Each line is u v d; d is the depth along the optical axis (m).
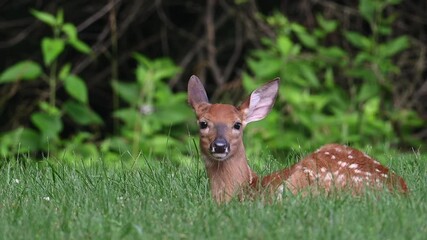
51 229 7.62
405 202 8.10
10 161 10.87
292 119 16.47
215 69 17.34
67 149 14.98
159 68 16.38
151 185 9.48
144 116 16.00
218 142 8.84
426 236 7.23
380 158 12.70
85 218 7.88
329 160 8.91
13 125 17.59
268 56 16.64
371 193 8.34
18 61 18.41
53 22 15.53
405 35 18.23
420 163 10.36
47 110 15.79
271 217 7.70
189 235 7.40
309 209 7.88
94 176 9.87
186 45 18.56
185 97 16.36
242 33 17.80
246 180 9.02
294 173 8.82
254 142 15.61
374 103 16.66
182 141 16.28
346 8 17.48
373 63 16.97
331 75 17.11
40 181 9.72
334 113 17.14
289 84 16.61
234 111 9.12
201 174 9.87
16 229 7.63
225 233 7.31
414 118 17.36
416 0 18.20
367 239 7.16
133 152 15.49
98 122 15.97
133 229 7.45
